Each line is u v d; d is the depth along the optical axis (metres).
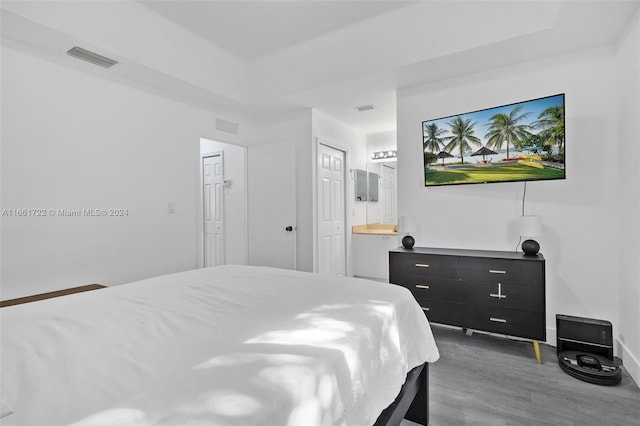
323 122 4.21
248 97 3.75
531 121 2.58
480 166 2.84
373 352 1.09
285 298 1.46
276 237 4.14
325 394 0.79
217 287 1.66
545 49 2.49
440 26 2.58
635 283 2.07
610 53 2.40
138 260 3.00
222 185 4.62
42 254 2.38
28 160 2.31
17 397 0.69
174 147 3.34
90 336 1.02
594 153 2.46
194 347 0.93
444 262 2.68
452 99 3.03
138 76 2.89
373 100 3.66
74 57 2.52
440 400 1.88
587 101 2.47
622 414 1.74
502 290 2.46
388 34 2.81
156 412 0.62
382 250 4.73
